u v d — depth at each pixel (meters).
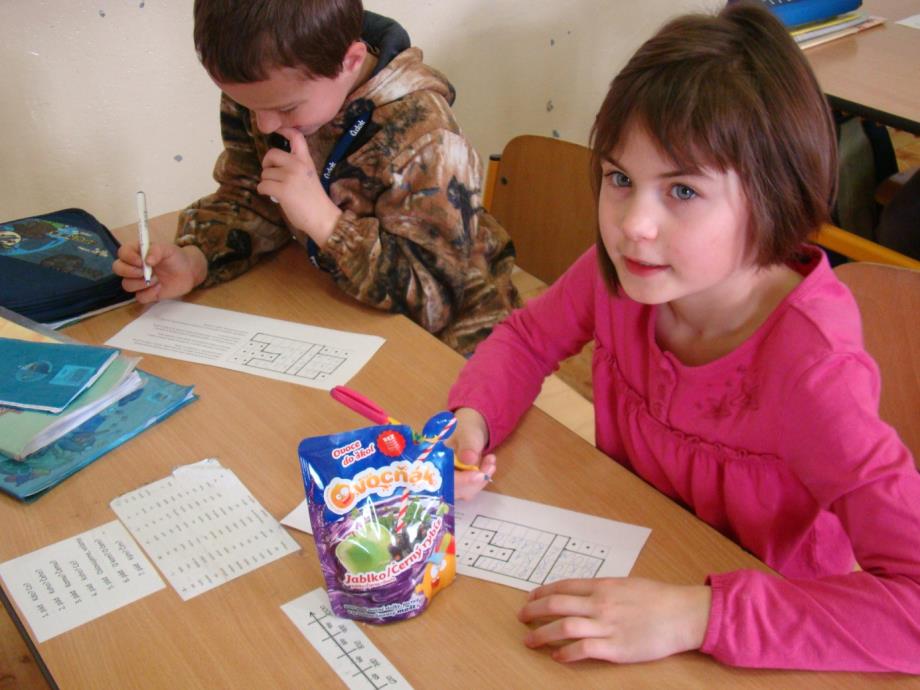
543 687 0.71
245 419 1.03
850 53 2.23
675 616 0.73
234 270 1.34
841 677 0.71
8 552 0.86
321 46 1.12
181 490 0.93
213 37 1.09
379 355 1.14
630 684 0.71
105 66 1.69
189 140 1.88
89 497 0.93
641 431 1.00
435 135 1.28
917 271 1.02
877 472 0.75
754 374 0.87
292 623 0.77
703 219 0.78
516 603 0.79
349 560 0.75
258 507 0.90
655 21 2.63
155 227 1.52
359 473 0.75
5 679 1.47
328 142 1.32
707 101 0.75
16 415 1.00
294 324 1.22
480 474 0.89
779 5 2.24
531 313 1.12
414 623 0.77
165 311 1.27
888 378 1.08
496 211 1.67
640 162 0.78
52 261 1.30
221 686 0.72
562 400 1.75
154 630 0.77
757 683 0.71
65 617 0.79
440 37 2.19
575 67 2.53
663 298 0.83
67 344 1.10
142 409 1.04
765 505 0.91
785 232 0.81
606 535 0.86
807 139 0.78
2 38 1.56
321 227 1.25
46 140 1.69
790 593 0.73
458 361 1.13
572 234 1.54
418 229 1.27
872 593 0.72
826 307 0.84
